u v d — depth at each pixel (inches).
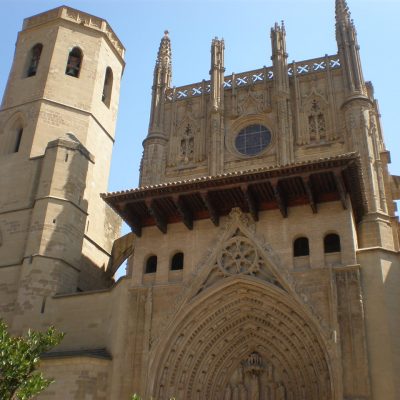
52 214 1266.0
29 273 1194.0
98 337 1090.1
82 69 1556.3
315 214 1029.2
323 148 1224.8
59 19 1587.1
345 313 918.4
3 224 1321.4
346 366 877.8
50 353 1050.7
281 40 1392.7
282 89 1312.7
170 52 1535.4
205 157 1318.9
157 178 1309.1
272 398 990.4
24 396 594.2
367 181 1135.0
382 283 935.7
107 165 1553.9
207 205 1047.6
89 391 975.0
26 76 1560.0
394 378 856.3
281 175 997.2
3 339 629.9
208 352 1026.7
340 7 1392.7
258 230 1045.2
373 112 1244.5
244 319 1025.5
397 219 1186.0
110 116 1614.2
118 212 1101.1
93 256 1397.6
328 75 1315.2
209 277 1032.8
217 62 1416.1
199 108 1400.1
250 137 1318.9
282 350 997.2
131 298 1061.1
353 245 975.6
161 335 995.3
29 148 1400.1
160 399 964.0
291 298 956.0
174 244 1093.8
